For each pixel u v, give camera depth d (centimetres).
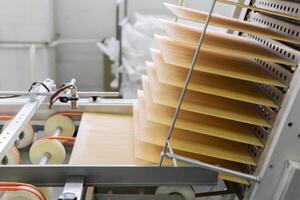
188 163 73
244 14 114
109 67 266
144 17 240
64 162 104
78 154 86
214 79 84
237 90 80
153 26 205
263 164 75
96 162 82
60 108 117
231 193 96
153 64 107
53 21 261
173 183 75
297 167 70
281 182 73
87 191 80
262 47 88
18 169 72
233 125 84
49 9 241
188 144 82
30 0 228
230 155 81
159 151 85
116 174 74
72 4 269
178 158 71
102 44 267
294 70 74
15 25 233
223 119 86
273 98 79
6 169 72
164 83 82
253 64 87
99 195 83
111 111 116
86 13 273
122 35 238
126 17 259
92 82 297
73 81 119
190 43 77
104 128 103
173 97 83
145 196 83
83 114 113
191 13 83
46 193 85
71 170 73
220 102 84
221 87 80
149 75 98
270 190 75
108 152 88
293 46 83
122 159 84
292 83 71
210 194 100
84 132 100
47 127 117
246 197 81
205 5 237
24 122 93
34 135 118
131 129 103
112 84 243
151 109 87
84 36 281
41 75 248
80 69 292
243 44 85
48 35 242
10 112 112
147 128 88
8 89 252
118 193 89
